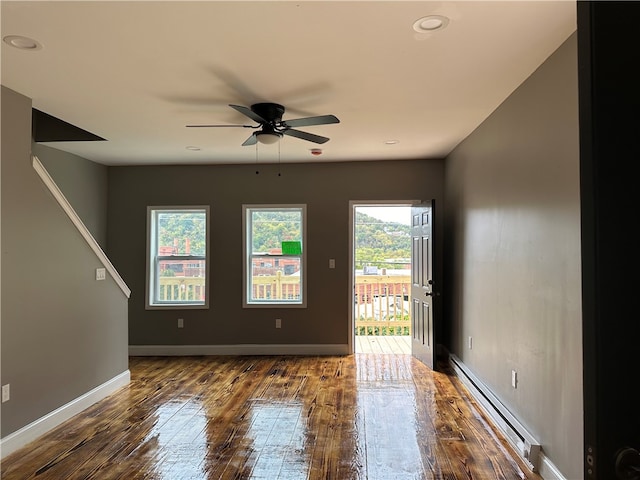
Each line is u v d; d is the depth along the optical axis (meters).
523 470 2.65
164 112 3.55
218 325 5.80
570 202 2.29
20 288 3.03
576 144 2.23
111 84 2.93
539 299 2.68
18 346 3.00
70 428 3.31
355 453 2.87
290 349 5.74
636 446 0.79
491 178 3.62
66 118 3.72
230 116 3.66
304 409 3.67
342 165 5.75
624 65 0.81
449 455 2.84
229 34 2.24
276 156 5.36
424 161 5.63
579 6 0.84
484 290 3.83
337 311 5.73
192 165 5.86
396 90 3.08
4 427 2.87
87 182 5.48
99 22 2.11
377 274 7.37
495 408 3.39
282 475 2.60
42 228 3.24
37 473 2.64
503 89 3.07
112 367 4.19
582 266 0.84
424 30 2.21
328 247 5.75
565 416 2.34
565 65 2.34
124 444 3.03
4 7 1.96
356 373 4.77
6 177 2.93
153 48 2.40
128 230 5.88
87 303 3.80
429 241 4.99
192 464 2.73
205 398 3.98
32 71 2.70
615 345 0.80
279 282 5.88
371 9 2.00
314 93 3.12
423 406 3.72
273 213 5.91
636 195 0.80
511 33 2.25
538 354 2.69
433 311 4.90
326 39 2.30
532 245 2.79
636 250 0.80
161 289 5.94
